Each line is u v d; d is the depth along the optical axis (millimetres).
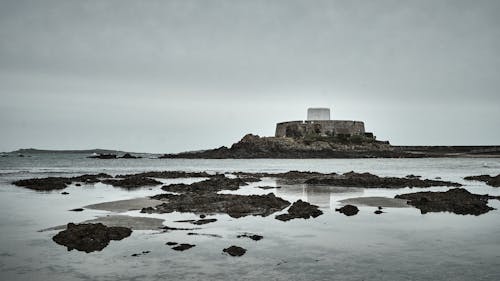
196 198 26453
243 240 15977
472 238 16250
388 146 135625
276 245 15203
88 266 12750
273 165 87562
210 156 128750
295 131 132625
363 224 19031
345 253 14164
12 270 12398
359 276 11867
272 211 22750
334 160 114125
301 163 96750
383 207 23969
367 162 102875
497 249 14633
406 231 17516
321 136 129625
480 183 41250
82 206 25000
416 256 13789
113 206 24406
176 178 49438
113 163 103938
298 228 18156
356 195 30453
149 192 33312
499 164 90000
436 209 22938
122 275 11938
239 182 39938
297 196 29906
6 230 17875
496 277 11750
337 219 20266
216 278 11680
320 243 15508
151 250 14500
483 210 22719
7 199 28828
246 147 127062
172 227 18328
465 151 150250
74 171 67438
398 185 37562
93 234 15992
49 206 25125
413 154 132125
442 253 14156
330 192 32781
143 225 18672
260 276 11852
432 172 62312
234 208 22750
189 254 13992
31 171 66938
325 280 11539
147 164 97750
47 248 14773
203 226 18562
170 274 12008
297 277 11773
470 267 12625
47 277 11797
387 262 13148
